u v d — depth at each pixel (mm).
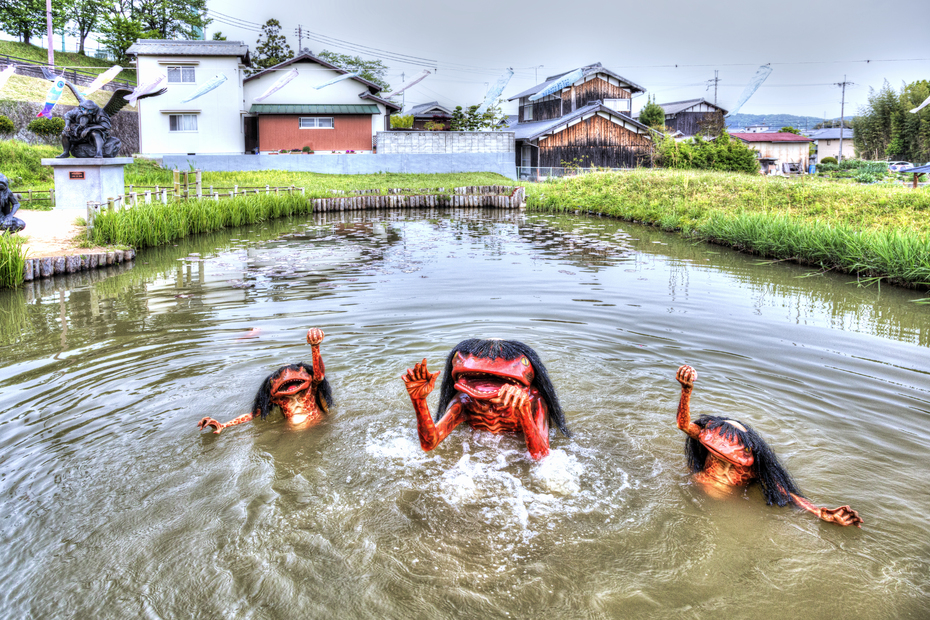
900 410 5086
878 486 3936
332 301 9117
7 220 14781
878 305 9141
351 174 36281
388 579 3115
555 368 6074
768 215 16062
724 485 3908
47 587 3078
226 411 5098
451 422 4000
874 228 14430
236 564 3236
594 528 3523
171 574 3164
